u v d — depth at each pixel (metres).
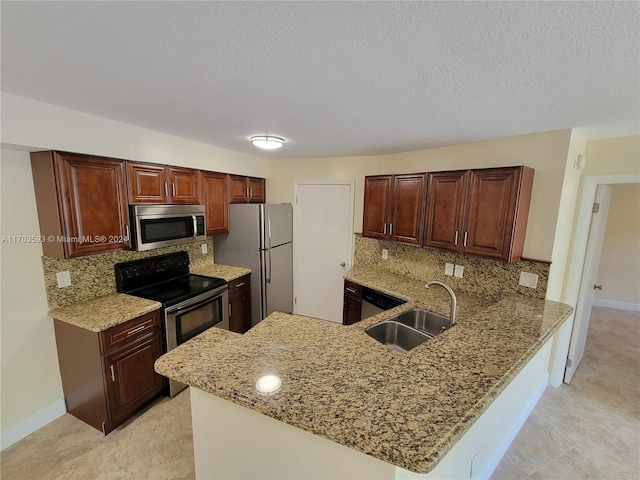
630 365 3.19
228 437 1.34
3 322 2.03
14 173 1.99
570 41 1.00
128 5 0.86
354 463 1.03
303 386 1.18
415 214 2.73
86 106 1.89
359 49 1.10
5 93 1.67
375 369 1.31
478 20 0.90
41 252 2.16
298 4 0.84
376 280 3.10
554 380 2.80
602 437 2.22
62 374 2.32
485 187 2.26
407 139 2.58
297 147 3.11
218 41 1.07
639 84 1.32
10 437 2.08
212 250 3.76
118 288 2.65
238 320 3.45
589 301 3.00
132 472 1.89
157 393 2.51
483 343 1.58
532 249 2.35
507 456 2.05
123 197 2.36
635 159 2.27
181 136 2.73
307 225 4.05
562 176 2.17
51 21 0.95
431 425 0.96
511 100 1.58
